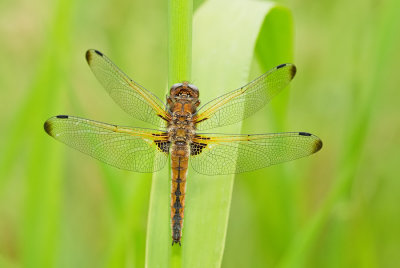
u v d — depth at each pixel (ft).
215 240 1.49
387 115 1.84
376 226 1.80
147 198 1.68
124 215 1.59
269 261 1.73
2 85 1.78
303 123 1.86
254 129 1.80
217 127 1.57
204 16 1.56
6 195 1.77
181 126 1.57
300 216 1.76
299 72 1.87
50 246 1.61
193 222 1.50
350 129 1.66
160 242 1.49
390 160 1.80
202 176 1.51
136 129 1.58
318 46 1.86
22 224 1.61
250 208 1.81
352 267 1.70
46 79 1.60
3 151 1.65
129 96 1.59
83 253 1.76
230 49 1.54
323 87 1.83
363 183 1.73
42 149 1.60
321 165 1.86
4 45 1.77
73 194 1.79
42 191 1.60
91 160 1.79
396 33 1.62
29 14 1.77
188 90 1.56
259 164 1.59
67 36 1.60
